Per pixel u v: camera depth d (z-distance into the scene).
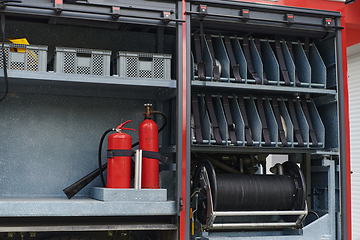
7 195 2.90
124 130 3.25
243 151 3.18
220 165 3.32
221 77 3.06
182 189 2.61
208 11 2.82
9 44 2.54
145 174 2.71
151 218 3.05
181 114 2.66
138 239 3.16
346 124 3.10
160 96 3.21
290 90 3.05
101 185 3.14
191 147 2.90
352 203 5.03
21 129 2.99
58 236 2.84
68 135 3.10
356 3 3.54
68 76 2.57
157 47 3.33
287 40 3.56
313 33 3.25
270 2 2.93
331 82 3.26
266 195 2.95
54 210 2.40
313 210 3.37
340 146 3.08
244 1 2.87
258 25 2.97
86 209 2.45
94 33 3.24
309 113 3.36
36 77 2.50
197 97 3.13
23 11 2.42
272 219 3.48
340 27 3.12
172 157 3.18
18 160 2.96
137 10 2.65
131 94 3.22
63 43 3.15
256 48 3.17
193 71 2.84
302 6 3.02
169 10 2.70
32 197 2.93
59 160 3.05
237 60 3.15
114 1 2.60
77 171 3.09
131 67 2.80
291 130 3.15
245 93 3.31
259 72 3.10
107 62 2.75
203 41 3.00
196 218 2.98
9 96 2.98
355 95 5.08
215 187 2.75
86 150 3.13
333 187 3.07
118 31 3.30
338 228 3.04
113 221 2.85
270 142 3.06
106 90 3.15
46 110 3.06
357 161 5.01
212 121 3.00
